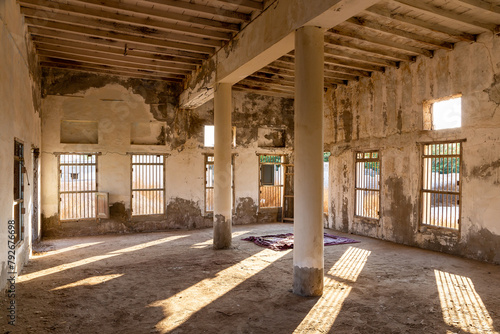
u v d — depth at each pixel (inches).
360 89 405.1
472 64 287.3
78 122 406.6
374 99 385.4
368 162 398.6
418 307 182.7
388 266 265.3
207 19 261.3
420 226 333.7
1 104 190.1
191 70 386.9
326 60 344.5
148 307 182.7
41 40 301.1
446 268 258.8
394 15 246.1
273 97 505.4
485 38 277.1
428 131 325.4
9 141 209.3
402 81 351.9
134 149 425.4
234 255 301.0
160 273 245.9
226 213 326.6
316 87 198.2
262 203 504.1
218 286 217.2
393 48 309.6
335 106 445.4
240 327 158.7
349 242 356.8
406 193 346.9
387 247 335.0
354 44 306.8
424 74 329.1
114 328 157.9
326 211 476.4
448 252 306.8
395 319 167.6
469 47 289.3
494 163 271.7
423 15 248.5
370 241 364.8
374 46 316.8
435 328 158.1
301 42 199.0
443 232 311.4
